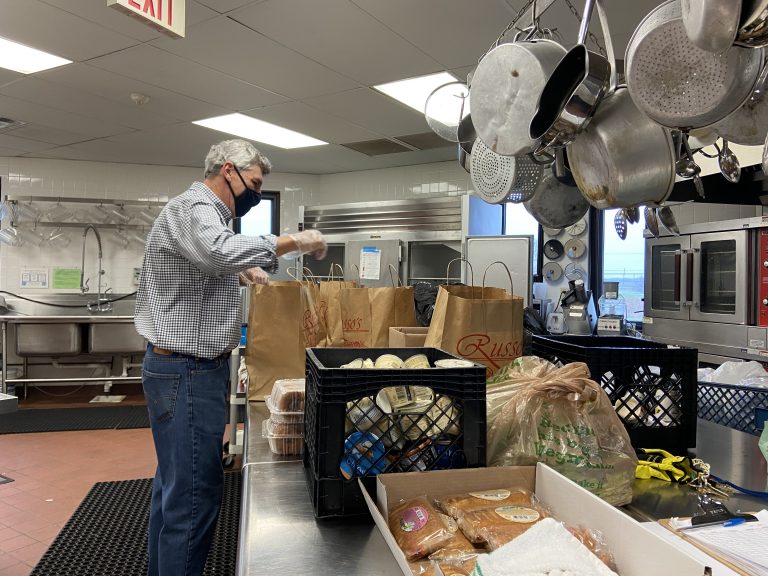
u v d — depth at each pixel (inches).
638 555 27.6
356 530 36.0
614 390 49.5
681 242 145.9
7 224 230.4
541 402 41.3
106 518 108.3
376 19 110.0
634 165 42.2
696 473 44.9
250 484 44.4
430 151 214.5
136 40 120.7
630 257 195.0
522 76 43.3
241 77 141.8
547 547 27.6
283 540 34.4
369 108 164.9
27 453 148.2
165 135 196.9
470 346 56.4
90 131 191.9
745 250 128.2
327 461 37.4
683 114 35.3
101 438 162.1
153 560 68.9
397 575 30.4
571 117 41.0
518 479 37.4
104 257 239.0
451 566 29.0
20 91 153.5
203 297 63.8
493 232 205.8
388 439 39.1
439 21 110.7
